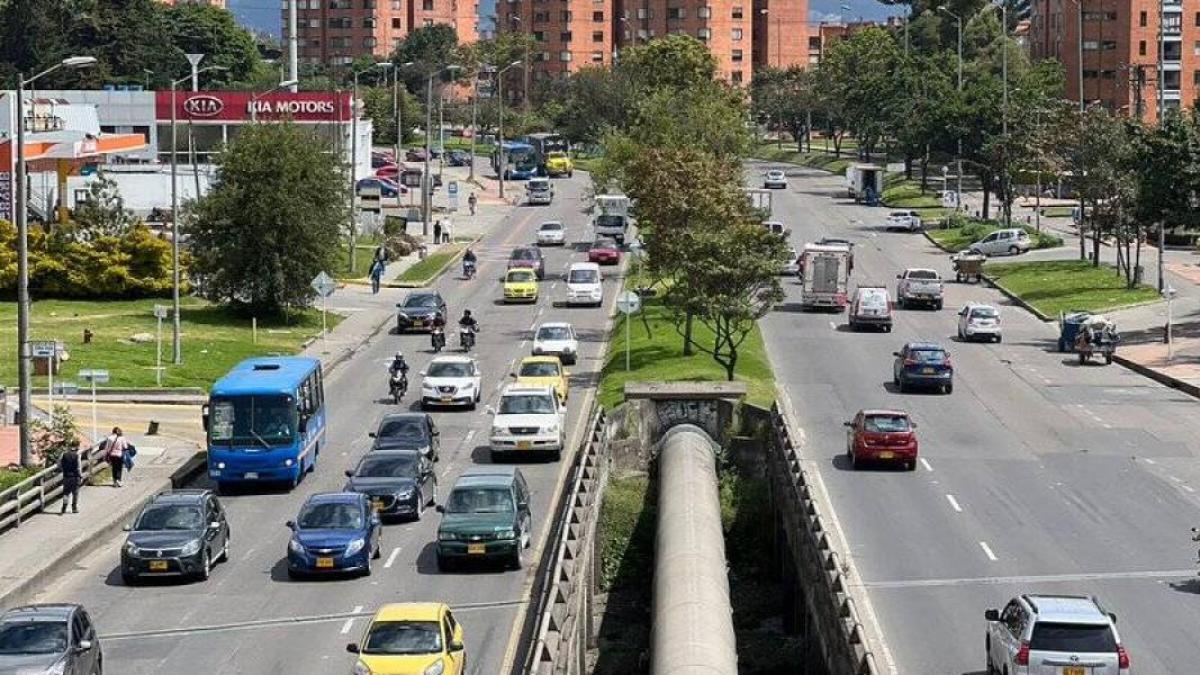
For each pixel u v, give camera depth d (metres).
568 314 131.88
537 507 70.19
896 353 100.19
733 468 79.62
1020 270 150.88
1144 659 48.56
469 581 58.84
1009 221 178.38
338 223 123.56
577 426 87.81
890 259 165.12
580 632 51.28
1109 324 108.62
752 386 94.62
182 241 136.75
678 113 170.88
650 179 107.44
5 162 138.88
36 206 153.88
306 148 122.75
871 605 54.19
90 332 108.75
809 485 65.12
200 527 59.59
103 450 76.12
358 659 44.59
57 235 128.75
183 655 50.22
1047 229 185.75
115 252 128.38
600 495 69.38
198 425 88.19
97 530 65.12
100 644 50.78
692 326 115.38
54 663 43.34
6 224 127.75
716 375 96.00
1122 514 67.69
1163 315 125.06
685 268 96.00
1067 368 106.06
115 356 103.62
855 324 120.56
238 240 121.25
